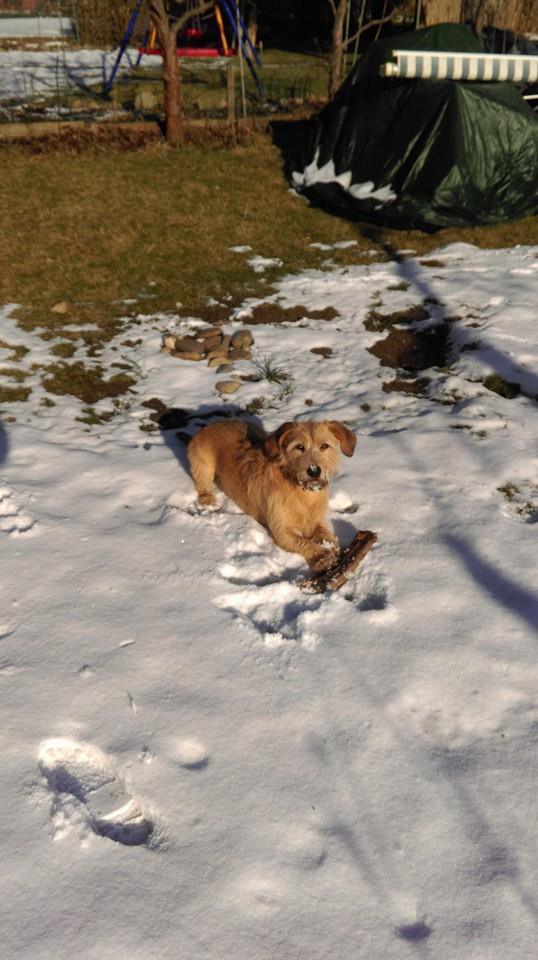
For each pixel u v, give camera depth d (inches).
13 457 132.6
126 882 82.1
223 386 152.3
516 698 99.6
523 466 131.5
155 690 99.0
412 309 179.9
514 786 92.2
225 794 91.1
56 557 114.4
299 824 89.2
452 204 223.5
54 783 92.7
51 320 175.8
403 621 107.1
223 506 125.1
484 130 223.5
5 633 104.4
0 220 222.7
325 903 81.0
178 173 262.8
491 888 82.8
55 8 743.7
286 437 113.6
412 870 84.5
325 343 168.6
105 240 212.5
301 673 101.3
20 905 79.2
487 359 159.0
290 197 246.7
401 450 135.3
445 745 95.5
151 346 166.9
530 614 108.0
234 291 189.8
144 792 91.2
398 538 118.9
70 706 97.3
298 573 115.5
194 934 77.4
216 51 538.9
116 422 144.2
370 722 97.0
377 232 223.3
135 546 116.6
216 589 110.9
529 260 202.2
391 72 225.5
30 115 333.4
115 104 361.7
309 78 437.7
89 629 105.1
